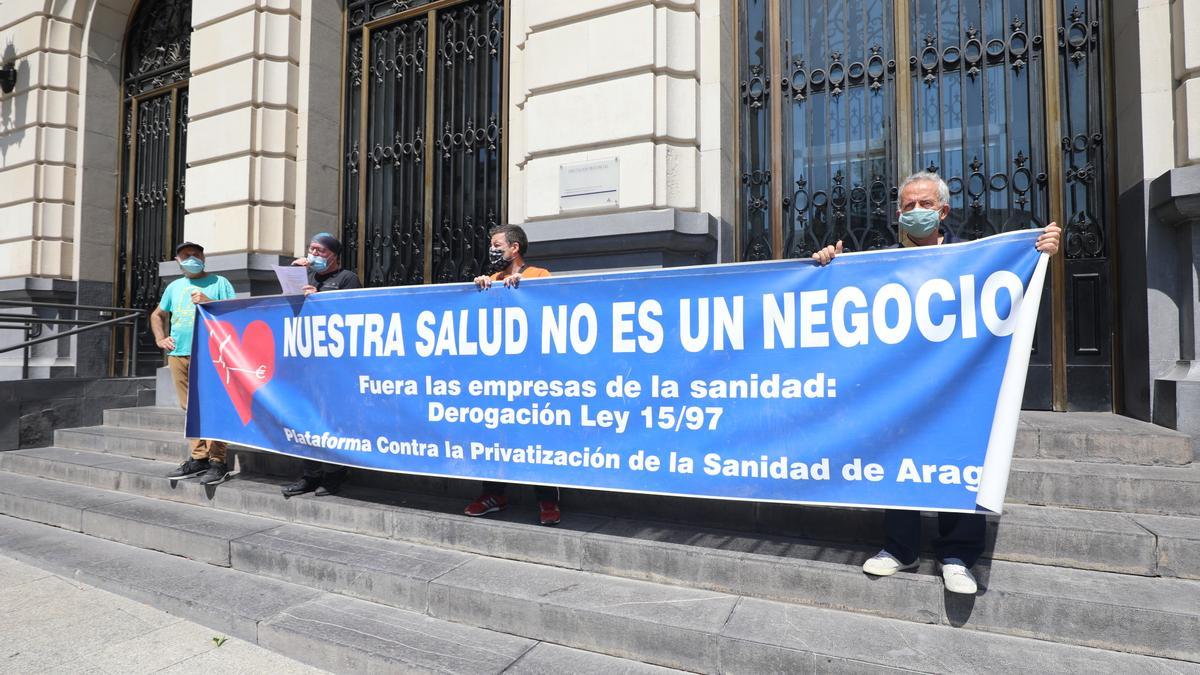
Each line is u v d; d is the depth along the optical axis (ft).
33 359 27.30
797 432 9.21
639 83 15.49
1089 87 14.76
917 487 8.48
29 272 27.30
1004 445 7.88
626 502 11.92
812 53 17.19
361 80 23.03
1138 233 13.10
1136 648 7.55
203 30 22.50
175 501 15.34
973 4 15.72
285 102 21.83
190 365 14.79
